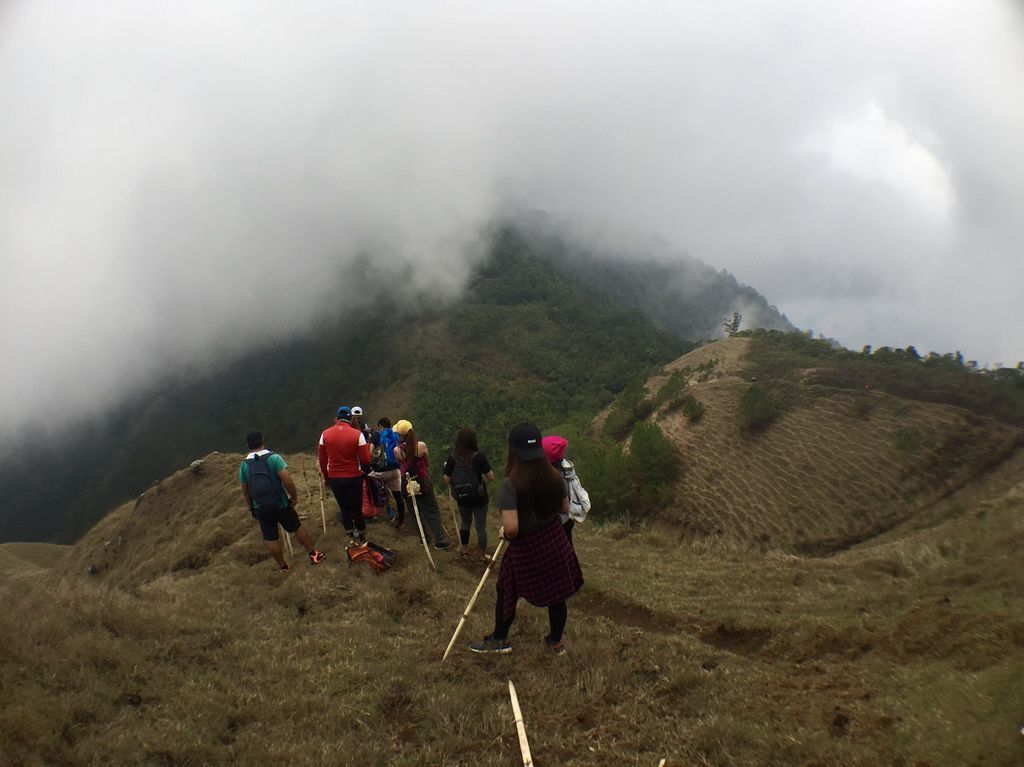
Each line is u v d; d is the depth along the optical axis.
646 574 9.94
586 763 4.31
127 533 24.78
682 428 81.94
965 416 68.06
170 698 5.14
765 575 9.47
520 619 6.94
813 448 70.25
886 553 9.89
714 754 4.29
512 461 5.46
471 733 4.79
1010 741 3.70
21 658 4.90
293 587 8.17
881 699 4.79
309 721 4.97
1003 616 5.66
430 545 10.13
